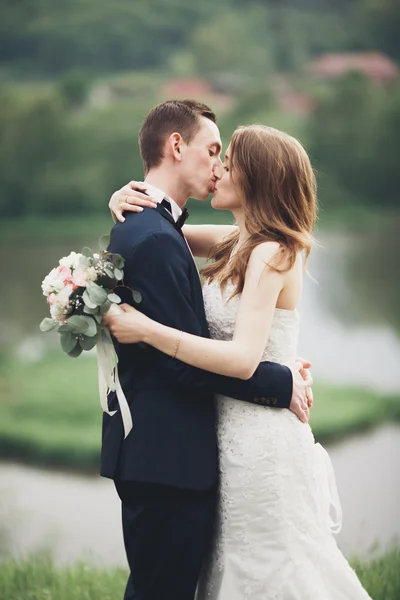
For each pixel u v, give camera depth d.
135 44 65.25
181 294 2.99
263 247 3.10
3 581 4.25
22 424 12.20
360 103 55.84
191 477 2.99
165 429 3.00
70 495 9.14
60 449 11.00
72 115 54.78
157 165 3.28
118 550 6.86
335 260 33.28
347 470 9.95
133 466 2.99
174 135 3.23
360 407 12.76
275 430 3.08
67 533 7.48
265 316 3.05
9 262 35.56
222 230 3.71
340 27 67.69
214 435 3.10
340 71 60.62
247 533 3.06
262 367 3.08
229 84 63.16
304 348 18.00
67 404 13.57
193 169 3.26
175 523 3.02
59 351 18.33
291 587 3.02
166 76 63.94
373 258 33.97
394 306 23.36
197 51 64.50
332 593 3.11
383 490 8.99
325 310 22.77
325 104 56.62
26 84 64.06
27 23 64.88
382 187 54.47
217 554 3.12
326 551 3.13
